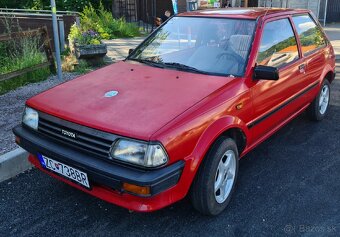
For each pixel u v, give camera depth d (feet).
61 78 23.15
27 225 10.18
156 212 10.80
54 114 9.97
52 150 9.77
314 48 16.51
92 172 9.02
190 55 12.80
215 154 9.97
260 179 12.76
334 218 10.64
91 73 12.59
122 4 56.75
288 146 15.42
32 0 53.52
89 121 9.29
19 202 11.25
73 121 9.53
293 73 14.03
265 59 12.52
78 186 9.82
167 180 8.75
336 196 11.76
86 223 10.30
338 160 14.24
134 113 9.42
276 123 13.80
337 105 20.70
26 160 13.11
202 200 10.02
